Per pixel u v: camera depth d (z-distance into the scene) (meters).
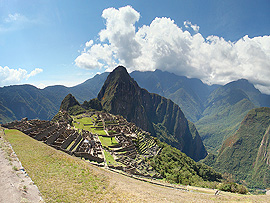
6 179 15.86
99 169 35.84
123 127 122.25
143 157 80.06
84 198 20.12
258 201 30.75
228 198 32.75
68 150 46.16
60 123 89.50
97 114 172.25
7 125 53.09
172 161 101.00
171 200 26.28
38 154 30.39
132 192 25.53
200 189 47.75
